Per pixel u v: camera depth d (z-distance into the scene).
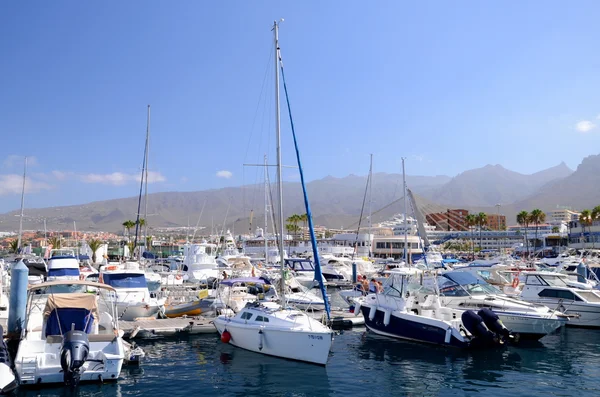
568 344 26.61
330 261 67.06
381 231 129.25
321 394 18.52
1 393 17.23
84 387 18.31
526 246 133.25
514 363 22.81
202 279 48.00
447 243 162.50
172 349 24.75
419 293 29.06
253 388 19.03
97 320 21.36
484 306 28.30
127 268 39.72
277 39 27.47
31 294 21.80
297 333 22.33
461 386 19.53
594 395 18.48
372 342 26.84
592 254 64.19
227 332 25.30
